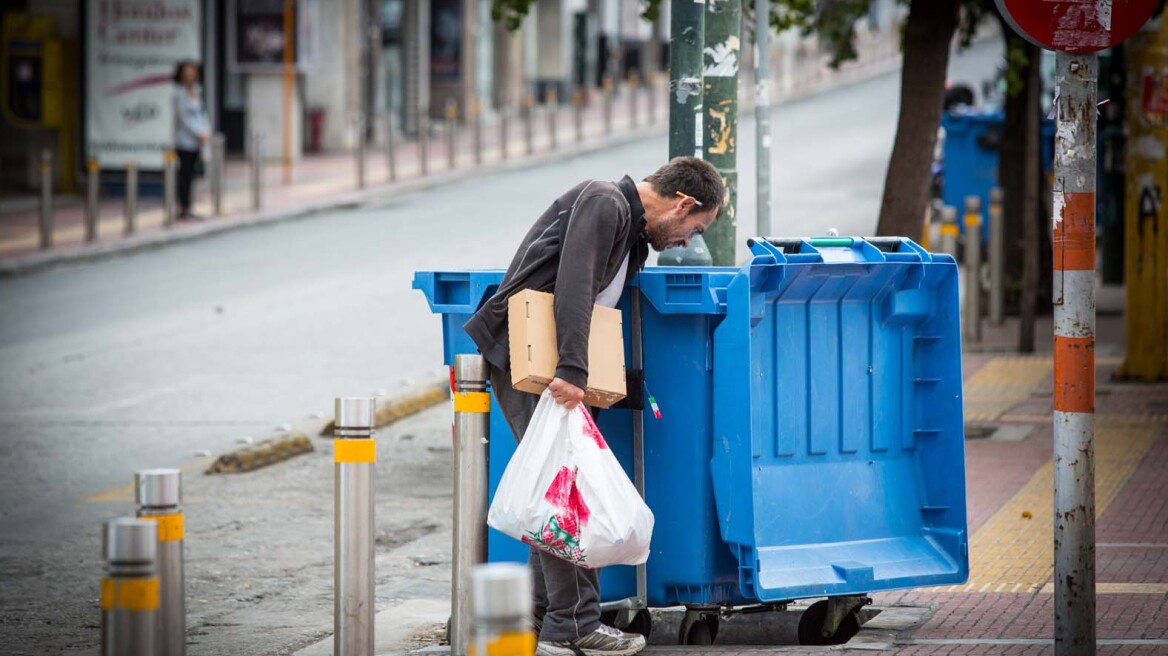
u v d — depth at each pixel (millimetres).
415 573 20641
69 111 71625
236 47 83562
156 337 39750
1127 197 33125
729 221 20453
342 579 13648
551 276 14664
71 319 42500
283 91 87125
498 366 14742
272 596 19797
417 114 107062
